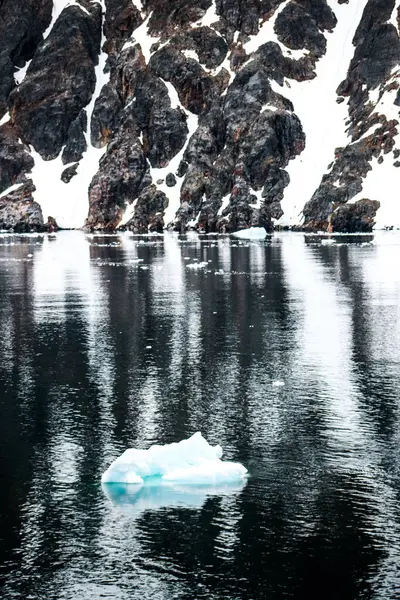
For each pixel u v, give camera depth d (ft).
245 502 169.07
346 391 250.16
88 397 247.09
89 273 618.85
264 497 171.42
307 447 200.95
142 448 201.87
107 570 143.84
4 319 390.63
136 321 378.12
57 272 632.38
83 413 230.68
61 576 142.20
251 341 327.67
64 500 171.53
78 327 364.17
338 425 217.56
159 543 152.46
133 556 148.15
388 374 270.05
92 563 146.10
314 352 305.73
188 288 506.48
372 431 212.43
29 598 135.95
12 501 171.22
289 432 212.43
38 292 498.28
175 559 146.72
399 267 635.66
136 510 166.20
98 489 176.96
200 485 178.60
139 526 159.22
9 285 542.16
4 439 209.56
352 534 154.51
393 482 178.60
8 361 297.12
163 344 322.96
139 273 612.29
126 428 217.15
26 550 150.82
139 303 439.22
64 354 307.78
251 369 280.10
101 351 312.09
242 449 200.44
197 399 243.60
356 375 269.64
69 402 241.55
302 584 138.31
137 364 289.74
